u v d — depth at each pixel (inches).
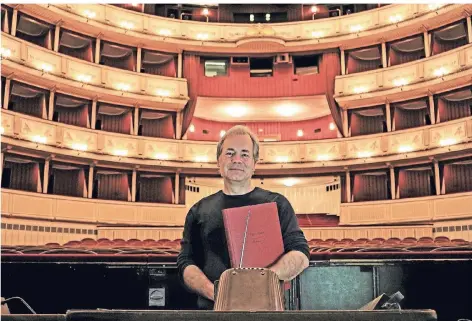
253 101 615.8
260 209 61.2
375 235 501.4
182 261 78.2
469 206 481.1
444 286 140.8
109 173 565.9
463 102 540.1
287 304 142.7
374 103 577.6
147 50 605.6
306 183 582.6
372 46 593.6
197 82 614.5
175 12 629.3
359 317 30.4
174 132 601.6
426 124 564.1
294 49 611.5
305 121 639.1
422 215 509.7
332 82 600.1
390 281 142.4
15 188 505.0
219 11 632.4
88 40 574.2
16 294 141.6
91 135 538.0
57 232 489.1
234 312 30.3
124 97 565.9
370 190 569.3
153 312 30.6
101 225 519.2
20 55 495.8
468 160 509.7
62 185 539.5
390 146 543.8
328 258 143.2
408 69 553.9
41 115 527.2
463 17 533.0
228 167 80.4
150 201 579.5
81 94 550.0
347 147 564.1
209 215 80.2
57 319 37.1
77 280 144.6
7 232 454.6
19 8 512.1
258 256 59.5
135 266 146.3
